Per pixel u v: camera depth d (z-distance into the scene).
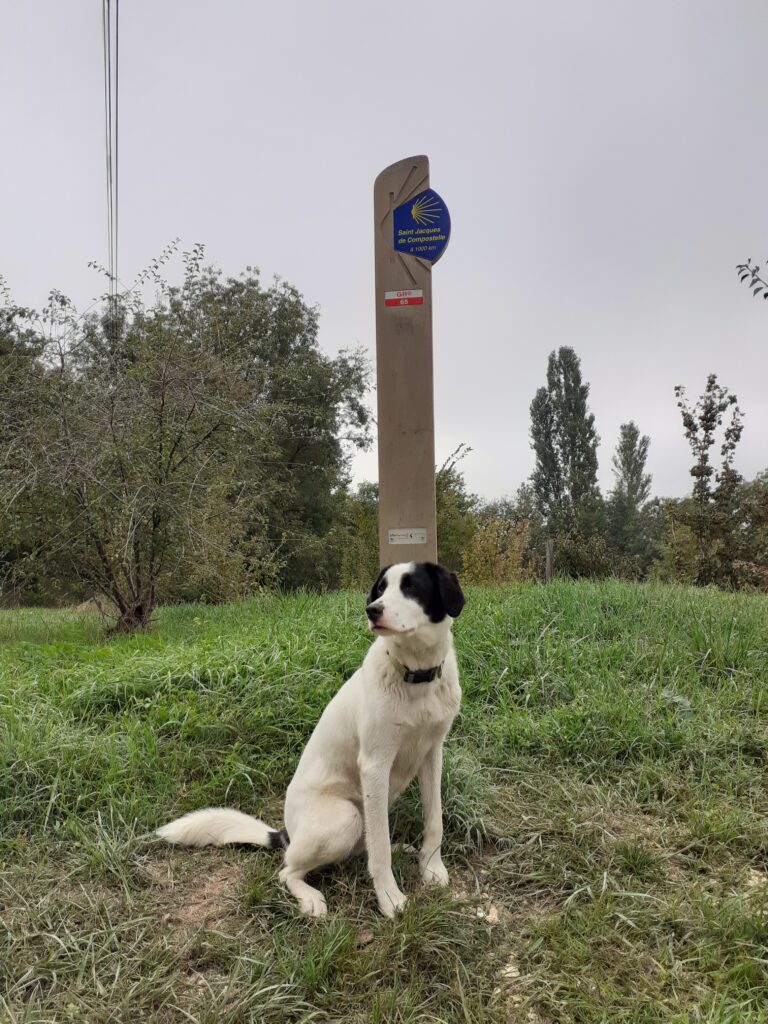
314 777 3.08
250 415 9.69
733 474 12.71
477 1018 2.18
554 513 43.81
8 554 9.38
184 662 5.19
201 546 8.92
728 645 5.33
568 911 2.73
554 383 51.09
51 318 8.86
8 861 3.15
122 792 3.67
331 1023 2.19
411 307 4.48
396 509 4.49
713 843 3.20
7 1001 2.30
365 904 2.86
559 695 4.86
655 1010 2.20
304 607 7.91
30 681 5.22
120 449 8.41
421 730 2.92
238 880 3.04
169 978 2.38
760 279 6.42
